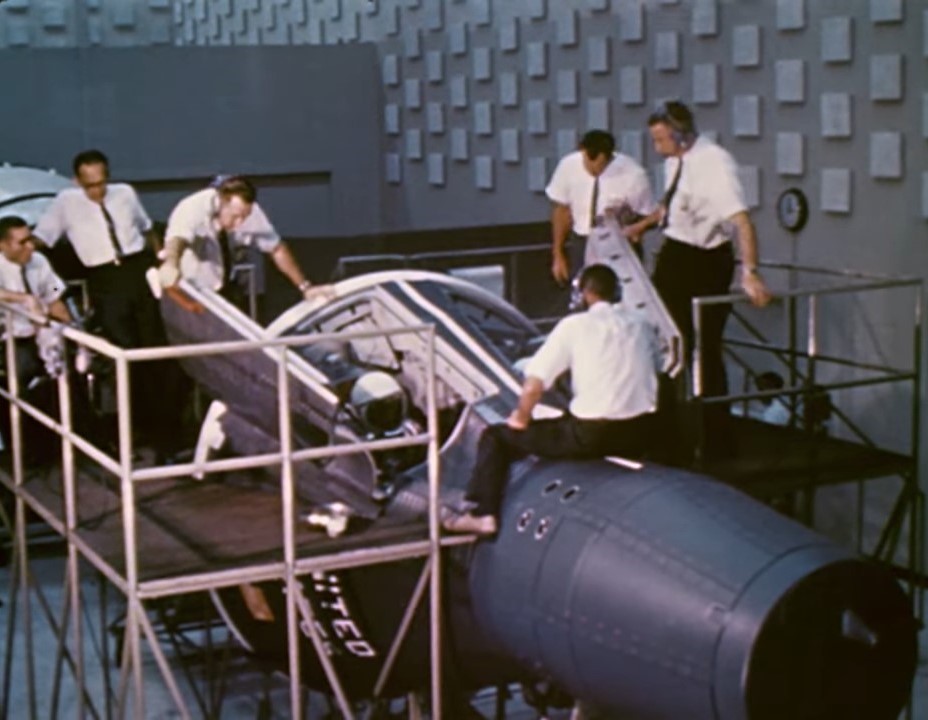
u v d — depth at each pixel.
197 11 21.14
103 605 9.27
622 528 6.72
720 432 9.15
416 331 7.02
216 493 8.27
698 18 12.89
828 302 12.29
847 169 11.90
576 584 6.73
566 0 14.30
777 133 12.44
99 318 10.72
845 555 6.42
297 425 7.99
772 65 12.38
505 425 7.33
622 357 7.18
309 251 13.10
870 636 6.38
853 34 11.68
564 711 10.12
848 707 6.41
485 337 7.86
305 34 19.11
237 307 9.23
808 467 9.02
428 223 17.12
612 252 8.49
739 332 13.12
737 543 6.50
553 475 7.19
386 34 17.48
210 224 8.82
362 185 17.95
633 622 6.53
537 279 12.05
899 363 11.73
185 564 7.09
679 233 9.20
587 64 14.16
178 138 17.27
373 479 7.55
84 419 9.99
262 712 9.70
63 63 16.84
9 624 9.45
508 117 15.42
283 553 7.19
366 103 17.81
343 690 7.89
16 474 8.75
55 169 16.94
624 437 7.21
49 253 11.78
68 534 7.74
